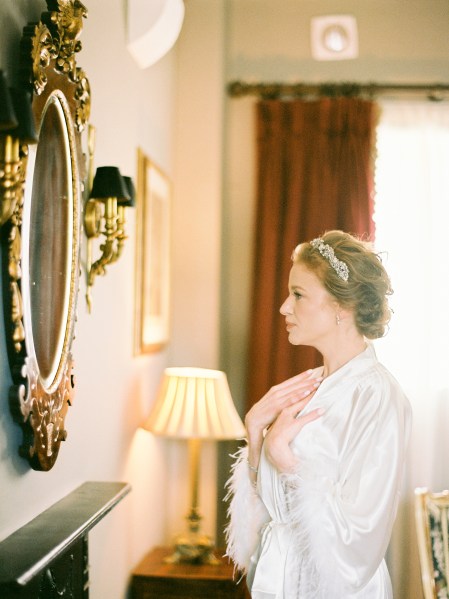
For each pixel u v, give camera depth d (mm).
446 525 2863
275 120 4055
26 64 1671
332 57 4156
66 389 1985
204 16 4094
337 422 1856
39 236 1777
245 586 3094
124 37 2836
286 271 3982
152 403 3537
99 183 2242
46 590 1756
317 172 4027
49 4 1829
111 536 2781
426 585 2811
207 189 4066
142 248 3176
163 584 3096
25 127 1453
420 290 4055
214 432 3229
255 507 2016
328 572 1710
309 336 1961
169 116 3861
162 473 3814
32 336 1725
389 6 4211
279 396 1970
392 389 1889
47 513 1958
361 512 1745
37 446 1746
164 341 3770
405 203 4109
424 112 4148
